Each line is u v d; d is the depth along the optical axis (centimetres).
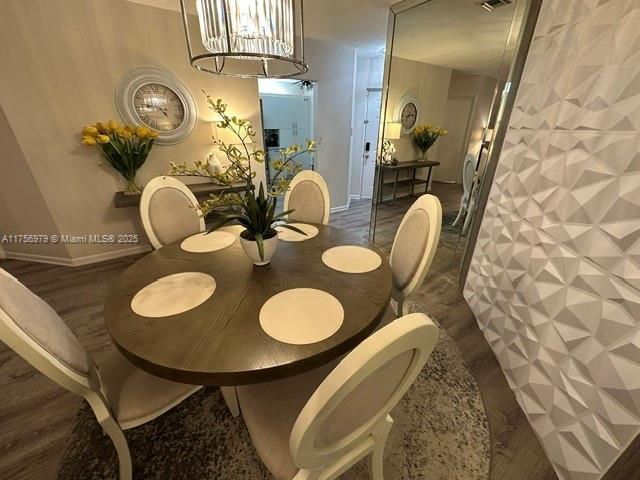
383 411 70
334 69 386
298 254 134
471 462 109
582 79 107
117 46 242
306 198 199
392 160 309
